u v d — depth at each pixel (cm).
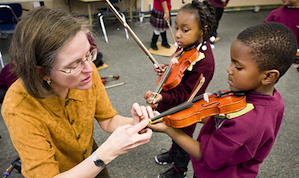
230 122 73
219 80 273
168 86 127
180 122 80
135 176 157
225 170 81
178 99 126
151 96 127
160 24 320
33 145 67
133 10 480
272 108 71
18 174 155
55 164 71
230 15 529
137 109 83
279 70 67
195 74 124
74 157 89
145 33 415
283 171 159
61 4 408
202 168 91
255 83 70
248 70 68
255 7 552
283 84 266
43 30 55
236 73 71
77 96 77
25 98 66
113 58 322
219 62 317
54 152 73
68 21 59
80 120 83
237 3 546
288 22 207
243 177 83
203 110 82
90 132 91
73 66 62
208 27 121
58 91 72
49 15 58
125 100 234
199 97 93
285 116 213
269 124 70
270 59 64
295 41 67
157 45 364
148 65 306
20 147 67
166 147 180
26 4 368
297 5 199
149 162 167
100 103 93
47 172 68
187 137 86
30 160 67
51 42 55
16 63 60
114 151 66
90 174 67
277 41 63
